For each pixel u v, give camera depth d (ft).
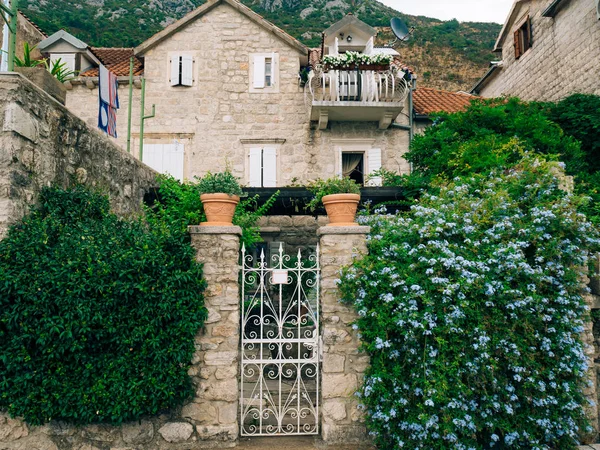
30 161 14.73
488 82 58.70
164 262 14.32
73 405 13.35
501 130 33.17
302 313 24.79
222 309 14.87
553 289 15.47
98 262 13.56
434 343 13.73
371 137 40.01
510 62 52.49
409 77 39.65
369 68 38.58
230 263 15.06
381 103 36.94
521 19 50.01
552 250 15.43
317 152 39.81
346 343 15.06
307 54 40.78
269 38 40.63
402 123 40.52
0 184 13.65
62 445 13.83
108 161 20.85
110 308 13.65
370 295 14.38
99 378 13.52
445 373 13.33
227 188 16.08
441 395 12.77
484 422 13.74
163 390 13.55
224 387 14.58
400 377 13.82
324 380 14.92
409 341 13.82
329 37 42.93
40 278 12.99
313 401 18.04
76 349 13.29
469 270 14.30
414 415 13.39
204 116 39.63
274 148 39.45
